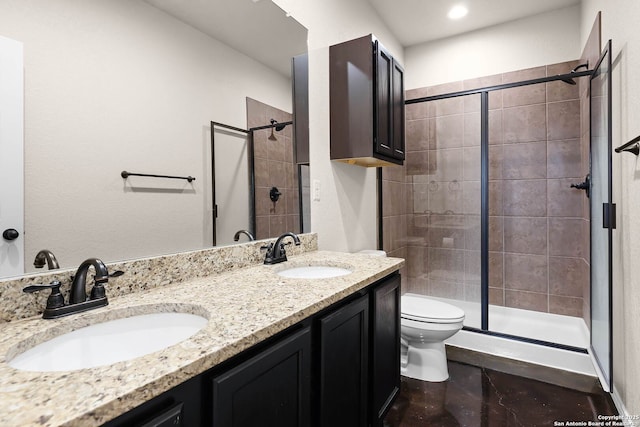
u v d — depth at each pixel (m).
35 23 0.90
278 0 1.78
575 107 2.76
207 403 0.69
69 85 0.97
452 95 2.86
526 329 2.80
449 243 3.11
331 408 1.11
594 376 2.15
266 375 0.82
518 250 3.02
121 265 1.07
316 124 2.07
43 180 0.92
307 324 1.02
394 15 2.91
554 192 2.87
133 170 1.14
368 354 1.41
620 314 1.75
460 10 2.83
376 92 2.00
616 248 1.82
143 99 1.18
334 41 2.25
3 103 0.84
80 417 0.46
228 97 1.51
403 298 2.42
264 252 1.66
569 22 2.78
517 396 1.95
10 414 0.46
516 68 2.99
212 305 0.96
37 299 0.89
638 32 1.44
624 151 1.64
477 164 2.97
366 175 2.72
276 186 1.79
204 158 1.41
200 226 1.39
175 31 1.29
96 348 0.88
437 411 1.82
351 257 1.83
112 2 1.08
